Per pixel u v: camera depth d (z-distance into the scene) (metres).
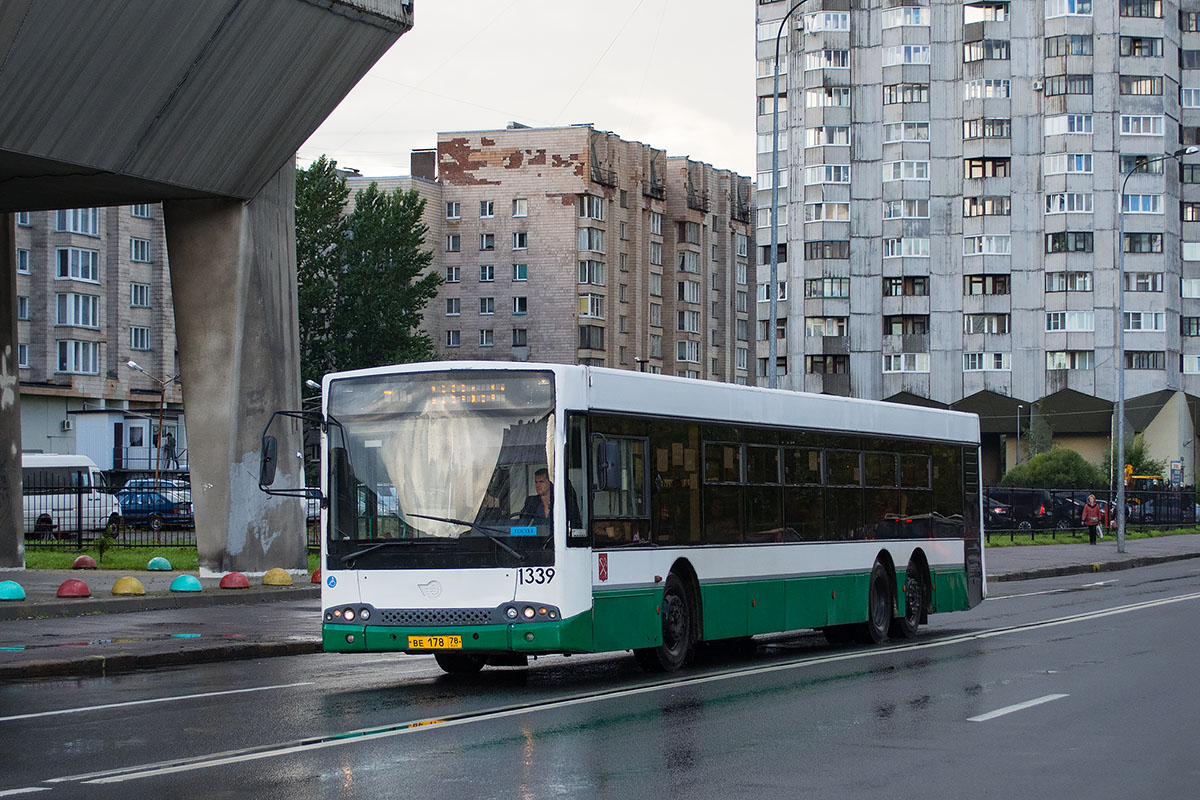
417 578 13.68
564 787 8.62
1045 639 19.19
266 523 29.56
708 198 113.12
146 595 23.33
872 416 19.75
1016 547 52.19
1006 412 93.94
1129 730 11.08
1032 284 96.81
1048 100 96.62
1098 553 48.09
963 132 97.25
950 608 21.42
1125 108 96.44
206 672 15.64
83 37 21.80
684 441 15.60
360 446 14.09
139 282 77.31
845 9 98.25
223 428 28.84
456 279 101.00
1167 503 68.81
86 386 72.88
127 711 12.09
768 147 101.12
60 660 15.36
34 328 72.06
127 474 64.75
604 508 14.12
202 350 28.95
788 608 17.31
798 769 9.32
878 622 19.39
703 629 15.67
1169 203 98.12
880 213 97.88
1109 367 95.62
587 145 99.12
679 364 109.56
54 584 25.86
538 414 13.73
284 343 30.30
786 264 100.06
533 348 99.56
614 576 14.15
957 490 21.98
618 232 103.25
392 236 80.12
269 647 17.62
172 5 22.52
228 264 28.77
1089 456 95.56
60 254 72.19
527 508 13.57
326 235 79.88
